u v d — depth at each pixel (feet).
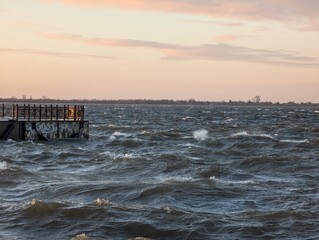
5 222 65.41
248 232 61.87
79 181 95.61
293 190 87.81
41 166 119.96
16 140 167.43
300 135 232.32
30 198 80.23
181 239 60.39
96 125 308.60
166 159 126.93
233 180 99.96
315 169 115.44
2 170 101.71
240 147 168.76
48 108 180.45
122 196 80.59
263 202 77.87
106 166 118.11
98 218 66.39
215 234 61.62
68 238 60.13
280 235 61.05
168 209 69.87
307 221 66.03
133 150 160.97
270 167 118.11
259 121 406.21
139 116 520.01
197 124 346.13
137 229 63.10
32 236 60.70
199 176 104.47
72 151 147.54
